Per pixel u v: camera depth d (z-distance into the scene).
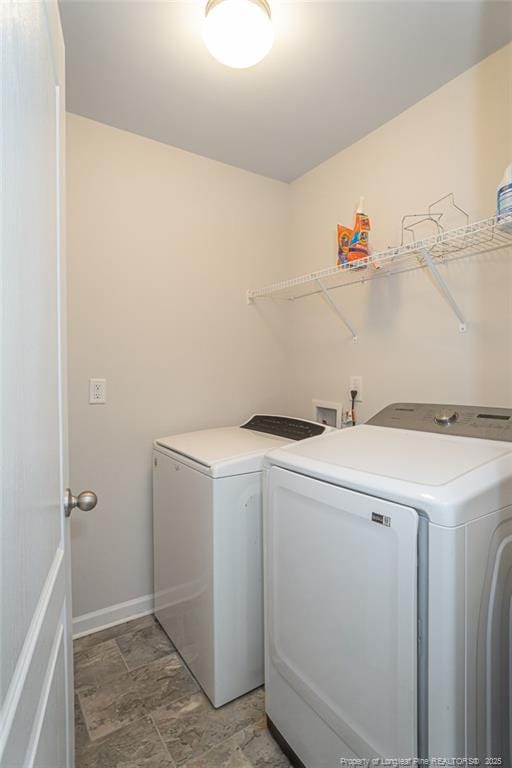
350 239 1.76
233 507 1.47
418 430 1.38
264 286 2.39
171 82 1.57
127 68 1.49
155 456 1.93
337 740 1.04
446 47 1.40
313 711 1.12
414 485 0.87
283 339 2.47
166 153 2.03
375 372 1.92
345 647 1.01
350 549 0.98
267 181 2.39
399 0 1.21
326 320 2.21
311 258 2.30
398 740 0.88
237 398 2.30
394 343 1.82
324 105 1.72
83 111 1.76
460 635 0.81
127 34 1.33
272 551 1.26
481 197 1.48
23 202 0.53
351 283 2.04
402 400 1.79
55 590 0.76
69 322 1.80
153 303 2.01
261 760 1.26
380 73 1.52
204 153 2.11
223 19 1.16
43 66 0.68
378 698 0.92
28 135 0.56
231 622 1.47
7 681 0.43
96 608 1.90
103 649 1.76
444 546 0.80
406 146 1.75
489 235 1.38
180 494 1.67
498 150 1.43
